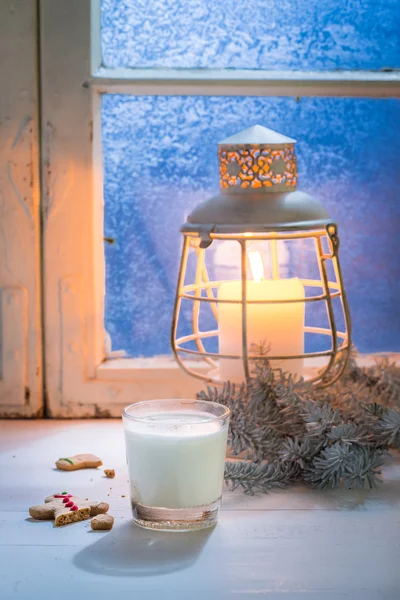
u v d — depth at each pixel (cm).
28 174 133
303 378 122
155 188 138
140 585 94
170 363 137
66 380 135
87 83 132
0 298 134
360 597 93
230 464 111
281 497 111
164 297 139
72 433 130
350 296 140
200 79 133
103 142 136
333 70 136
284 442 114
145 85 133
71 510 105
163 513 103
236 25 135
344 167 139
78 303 134
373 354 141
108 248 138
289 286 123
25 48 132
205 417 110
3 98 132
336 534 102
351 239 140
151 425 104
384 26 136
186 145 137
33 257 134
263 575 96
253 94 135
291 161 120
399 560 98
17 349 134
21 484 114
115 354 139
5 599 93
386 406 126
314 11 136
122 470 118
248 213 117
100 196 136
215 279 139
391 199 139
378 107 138
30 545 101
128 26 135
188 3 135
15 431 130
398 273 140
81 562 98
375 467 112
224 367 125
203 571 96
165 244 138
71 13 131
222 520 106
